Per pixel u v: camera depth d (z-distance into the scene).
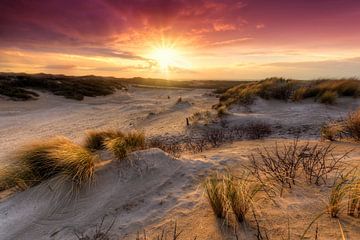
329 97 11.52
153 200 2.93
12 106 21.23
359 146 4.49
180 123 13.28
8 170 3.52
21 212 2.86
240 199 2.25
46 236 2.47
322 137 5.95
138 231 2.33
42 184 3.23
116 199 3.02
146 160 3.93
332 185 2.58
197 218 2.37
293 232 1.89
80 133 12.55
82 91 33.69
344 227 1.83
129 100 32.94
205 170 3.76
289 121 9.75
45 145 3.86
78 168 3.29
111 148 4.09
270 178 2.99
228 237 1.98
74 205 2.92
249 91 15.30
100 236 2.34
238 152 4.96
